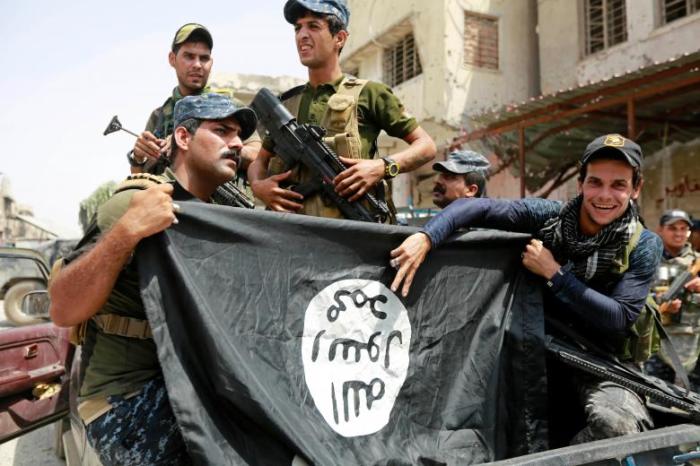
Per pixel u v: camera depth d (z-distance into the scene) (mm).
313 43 2961
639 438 1920
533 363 2354
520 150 10766
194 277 1861
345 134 2850
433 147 3047
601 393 2332
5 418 3383
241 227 1959
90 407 1939
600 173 2297
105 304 1974
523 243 2508
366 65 17625
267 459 1737
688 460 1974
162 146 3434
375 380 2070
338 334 2045
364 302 2115
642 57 11945
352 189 2695
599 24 13203
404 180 16547
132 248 1751
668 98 9477
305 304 2010
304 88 3164
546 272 2363
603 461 1845
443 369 2221
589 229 2410
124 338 1982
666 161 11938
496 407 2285
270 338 1924
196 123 2100
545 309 2600
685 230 4863
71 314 1787
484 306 2375
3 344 3383
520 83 15156
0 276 3998
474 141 13016
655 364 4238
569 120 10992
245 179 3861
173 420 1953
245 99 14586
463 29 14602
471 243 2379
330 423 1934
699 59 7676
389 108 2982
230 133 2137
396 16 15812
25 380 3447
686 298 4363
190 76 3787
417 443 2066
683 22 11164
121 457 1868
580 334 2535
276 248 2004
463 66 14523
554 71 14156
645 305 2486
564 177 13672
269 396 1771
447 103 14258
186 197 2045
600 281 2453
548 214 2520
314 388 1947
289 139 2814
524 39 15289
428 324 2240
